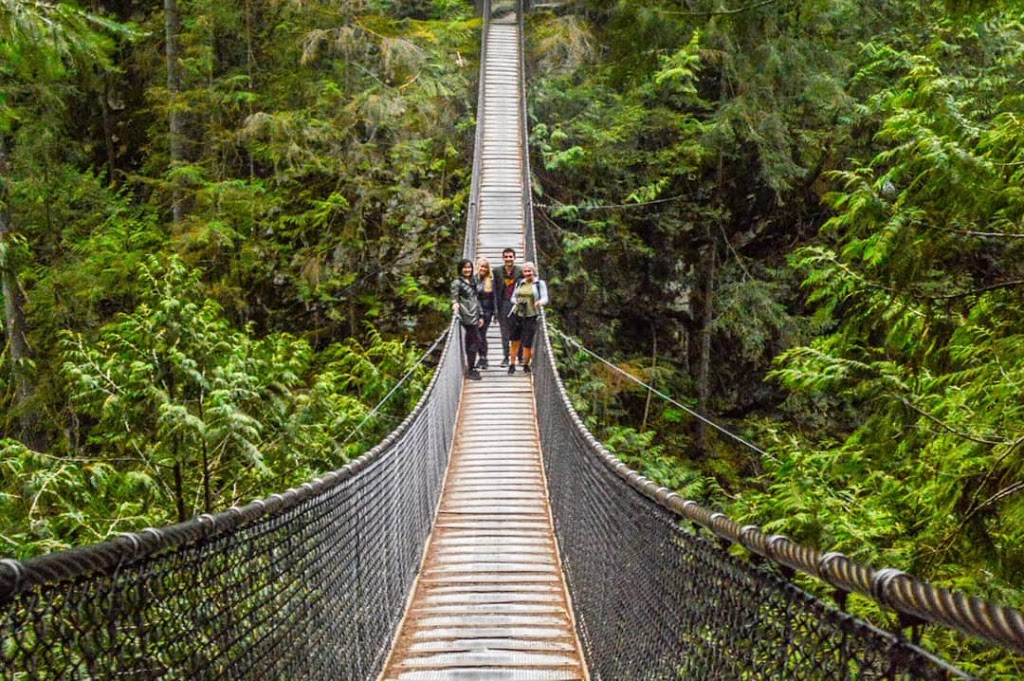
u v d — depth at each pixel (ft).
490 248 53.62
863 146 54.34
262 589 10.04
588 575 18.10
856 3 49.93
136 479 21.68
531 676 16.85
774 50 49.14
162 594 7.52
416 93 61.16
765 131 56.03
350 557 14.97
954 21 15.34
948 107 16.40
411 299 57.52
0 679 5.47
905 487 17.75
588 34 64.23
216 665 8.57
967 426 16.02
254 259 55.21
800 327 56.49
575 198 64.54
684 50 54.13
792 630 6.87
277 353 28.12
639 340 65.46
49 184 52.60
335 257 59.16
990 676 13.94
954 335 15.85
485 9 77.82
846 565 5.84
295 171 57.06
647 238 65.00
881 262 15.65
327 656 13.09
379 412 38.27
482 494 29.50
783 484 21.08
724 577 8.70
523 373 41.81
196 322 24.39
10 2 17.12
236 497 24.61
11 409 35.42
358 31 61.11
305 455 26.17
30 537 20.02
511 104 68.39
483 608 20.68
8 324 36.65
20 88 47.57
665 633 10.91
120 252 49.75
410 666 17.52
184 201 58.13
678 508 10.13
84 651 6.32
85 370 24.12
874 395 16.72
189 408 23.97
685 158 59.41
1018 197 14.42
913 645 5.19
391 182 61.87
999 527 15.24
